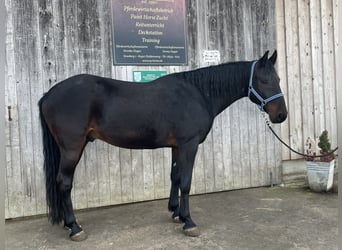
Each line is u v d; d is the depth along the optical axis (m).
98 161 3.50
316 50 4.50
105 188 3.53
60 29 3.32
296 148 4.42
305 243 2.53
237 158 4.08
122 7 3.50
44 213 3.33
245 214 3.20
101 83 2.66
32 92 3.25
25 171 3.26
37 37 3.25
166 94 2.70
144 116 2.63
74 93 2.60
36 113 3.27
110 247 2.53
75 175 3.42
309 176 4.00
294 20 4.37
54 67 3.32
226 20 3.95
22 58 3.21
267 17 4.16
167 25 3.67
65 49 3.34
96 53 3.44
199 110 2.71
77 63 3.38
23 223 3.14
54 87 2.69
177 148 2.81
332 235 2.67
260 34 4.13
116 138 2.68
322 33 4.52
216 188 3.99
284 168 4.36
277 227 2.85
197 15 3.81
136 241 2.63
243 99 4.08
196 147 2.73
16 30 3.18
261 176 4.20
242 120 4.09
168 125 2.68
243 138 4.10
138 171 3.65
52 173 2.72
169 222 3.03
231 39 3.98
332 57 4.60
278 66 4.30
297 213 3.19
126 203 3.62
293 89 4.39
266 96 2.77
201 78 2.82
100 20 3.44
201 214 3.22
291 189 4.09
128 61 3.55
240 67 2.86
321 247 2.46
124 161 3.59
